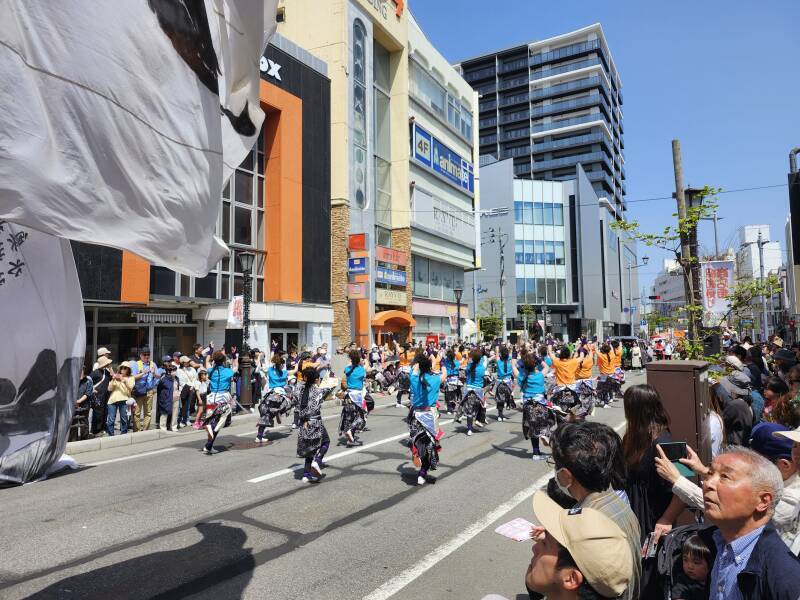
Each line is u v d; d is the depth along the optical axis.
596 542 1.79
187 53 3.24
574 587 1.81
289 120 21.62
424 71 33.25
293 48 22.25
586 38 84.31
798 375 5.25
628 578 1.79
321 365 15.90
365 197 26.84
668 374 4.01
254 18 3.77
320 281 22.97
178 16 3.19
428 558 4.72
